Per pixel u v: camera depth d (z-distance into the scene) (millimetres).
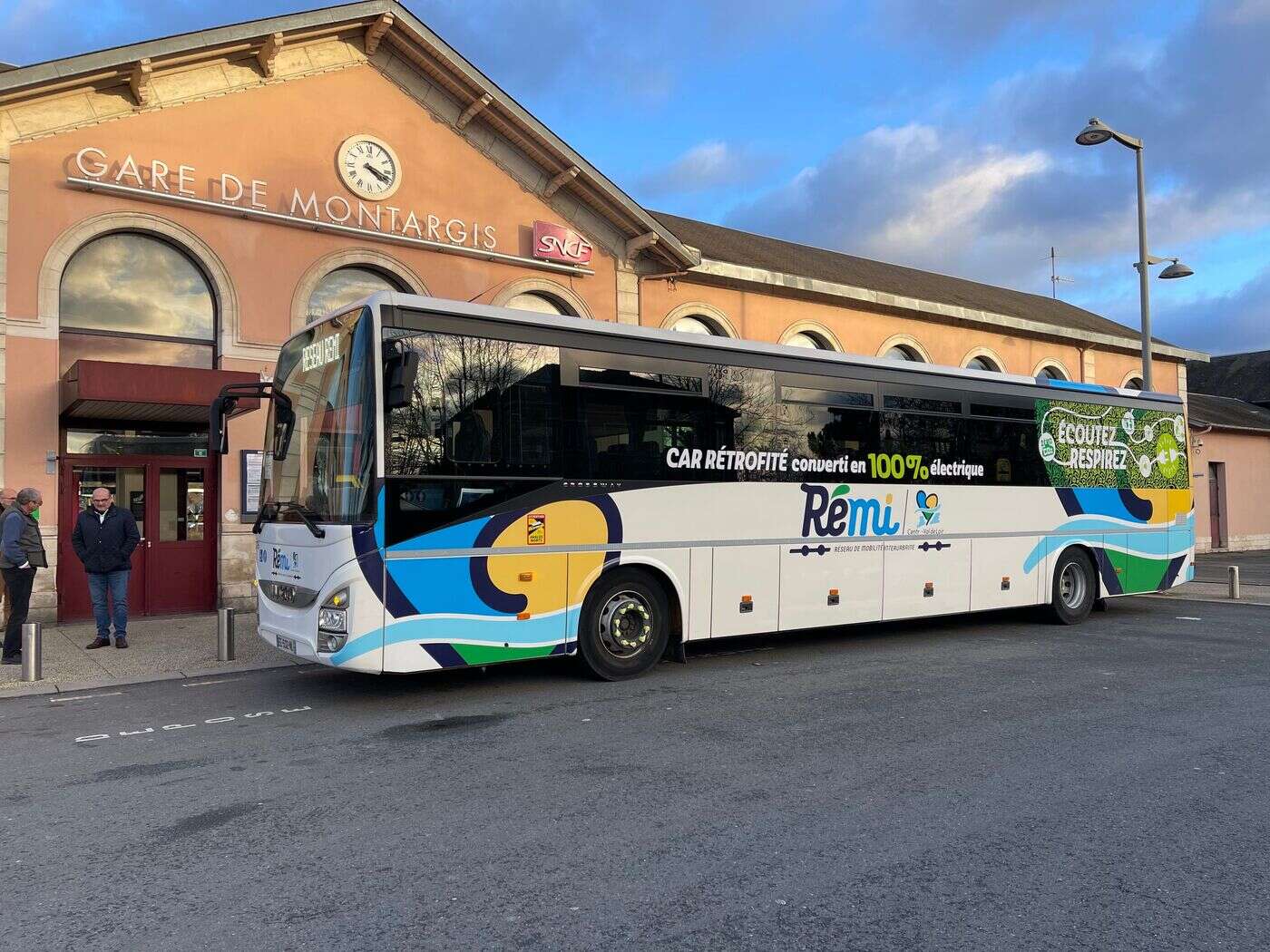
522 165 15375
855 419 9570
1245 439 29625
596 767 5383
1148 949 3244
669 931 3365
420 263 14219
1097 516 11891
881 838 4273
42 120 11359
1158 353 27875
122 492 12180
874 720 6508
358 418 6809
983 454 10688
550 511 7488
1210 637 10523
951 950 3232
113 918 3490
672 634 8359
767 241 24641
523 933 3350
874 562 9602
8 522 8969
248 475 12695
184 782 5215
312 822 4520
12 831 4449
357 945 3270
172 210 12195
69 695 7676
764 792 4926
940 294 24141
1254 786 5043
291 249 13102
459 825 4457
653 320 17062
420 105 14359
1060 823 4469
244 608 12625
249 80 12844
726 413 8617
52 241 11383
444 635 6934
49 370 11344
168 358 12406
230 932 3371
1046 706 6930
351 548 6637
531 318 7551
